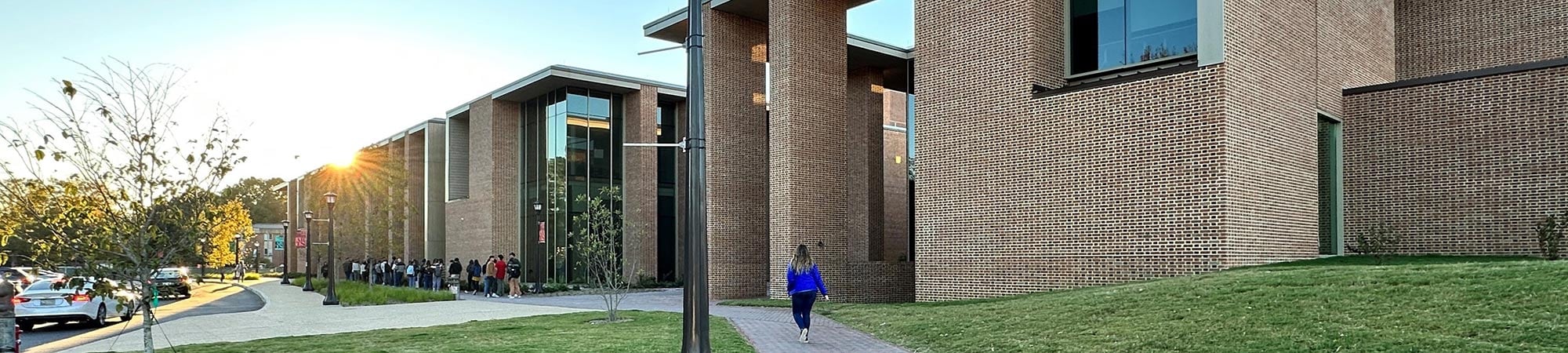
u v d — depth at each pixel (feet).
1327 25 67.56
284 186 255.91
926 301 69.15
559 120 133.80
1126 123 60.13
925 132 71.31
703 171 31.94
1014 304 53.01
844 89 86.94
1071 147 62.75
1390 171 65.62
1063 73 67.82
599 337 47.91
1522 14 70.18
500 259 111.96
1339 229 67.56
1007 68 66.39
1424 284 38.70
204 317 73.82
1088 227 61.57
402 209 166.20
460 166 158.81
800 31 83.71
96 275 30.78
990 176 66.85
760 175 95.04
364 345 46.32
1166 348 36.11
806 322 45.93
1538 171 58.95
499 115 142.61
